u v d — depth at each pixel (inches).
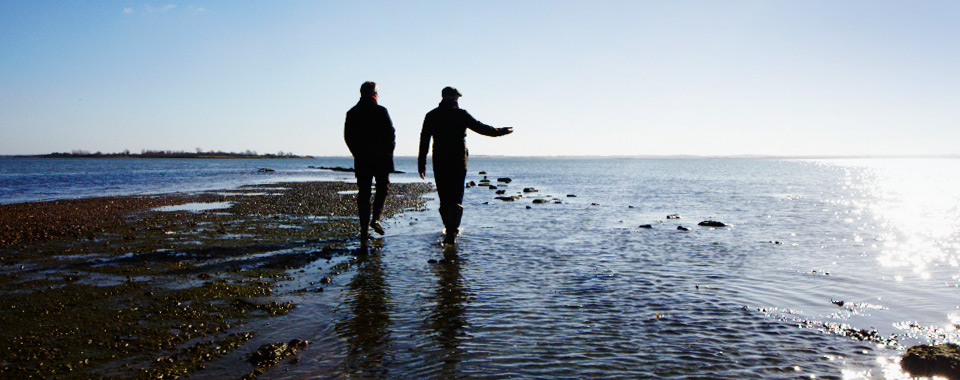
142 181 1414.9
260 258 261.3
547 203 646.5
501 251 284.5
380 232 321.1
